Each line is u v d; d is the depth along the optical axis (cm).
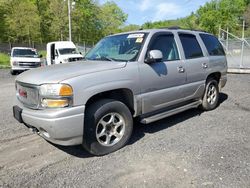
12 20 3678
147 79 447
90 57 513
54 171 360
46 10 4388
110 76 399
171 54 508
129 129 429
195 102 579
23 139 475
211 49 627
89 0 4744
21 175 351
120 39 509
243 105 687
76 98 362
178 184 320
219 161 373
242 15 6788
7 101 799
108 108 398
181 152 405
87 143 389
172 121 561
